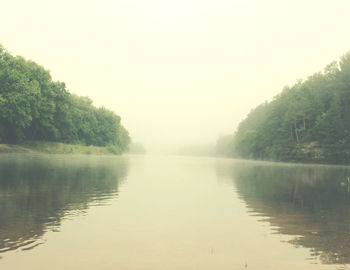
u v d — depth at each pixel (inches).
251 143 4562.0
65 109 3016.7
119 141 5231.3
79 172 1013.2
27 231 318.7
